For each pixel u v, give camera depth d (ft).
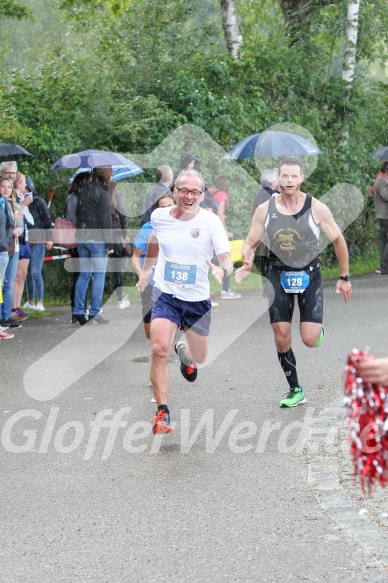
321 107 110.42
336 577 24.71
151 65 95.14
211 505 30.71
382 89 117.60
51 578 25.38
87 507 30.99
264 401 44.65
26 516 30.35
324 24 120.26
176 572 25.46
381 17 124.67
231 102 96.32
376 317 68.90
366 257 109.29
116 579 25.18
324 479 32.73
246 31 119.24
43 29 178.19
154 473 34.42
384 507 29.73
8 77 89.56
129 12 99.35
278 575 24.97
